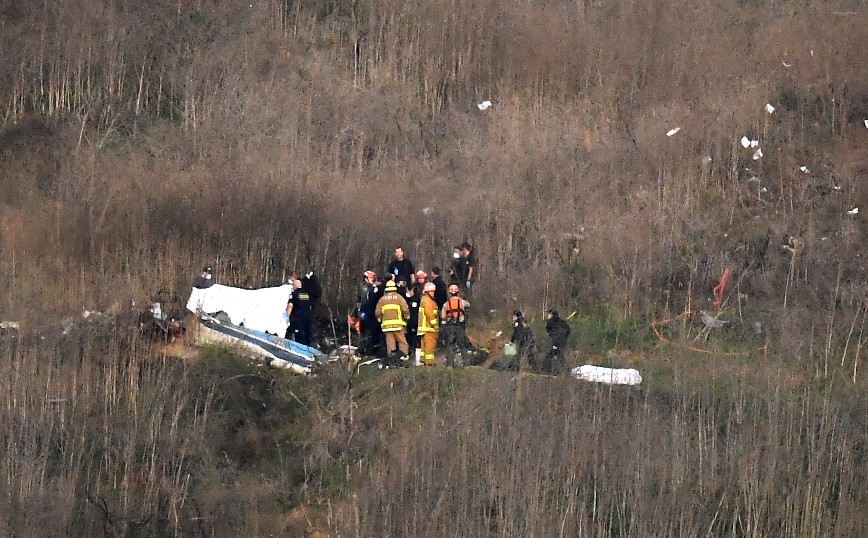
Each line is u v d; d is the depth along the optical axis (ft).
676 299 326.44
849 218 352.69
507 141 394.73
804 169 374.84
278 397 273.75
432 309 278.67
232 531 245.04
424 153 397.39
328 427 265.34
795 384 278.05
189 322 286.05
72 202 341.62
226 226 331.57
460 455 247.91
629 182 370.53
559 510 240.73
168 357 275.80
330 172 372.58
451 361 281.13
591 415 256.11
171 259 319.47
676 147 380.99
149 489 247.29
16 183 364.17
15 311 282.77
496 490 242.37
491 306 321.73
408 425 262.06
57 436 252.83
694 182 370.32
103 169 372.99
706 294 327.67
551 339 280.72
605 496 243.60
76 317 284.20
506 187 362.12
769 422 253.85
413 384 271.90
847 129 392.27
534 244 341.21
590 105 418.10
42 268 312.50
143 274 310.86
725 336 310.45
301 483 255.50
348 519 243.81
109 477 249.34
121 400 263.90
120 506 243.40
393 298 281.33
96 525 238.68
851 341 299.79
